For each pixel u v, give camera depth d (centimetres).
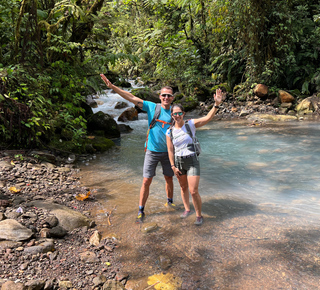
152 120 378
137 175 547
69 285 254
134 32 1507
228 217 377
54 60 761
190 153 350
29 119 594
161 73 1583
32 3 639
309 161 587
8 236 306
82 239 332
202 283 260
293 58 1226
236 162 604
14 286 238
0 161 533
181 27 1598
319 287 249
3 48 745
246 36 1236
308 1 1321
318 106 1110
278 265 279
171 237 334
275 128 907
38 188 455
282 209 395
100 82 966
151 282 263
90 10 802
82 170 581
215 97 342
